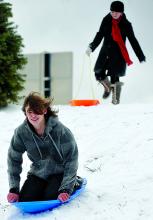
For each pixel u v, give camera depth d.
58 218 6.53
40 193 6.96
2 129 11.80
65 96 25.19
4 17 16.58
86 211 6.73
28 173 7.16
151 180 7.59
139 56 14.62
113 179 7.84
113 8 14.02
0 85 15.91
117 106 13.05
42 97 6.59
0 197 7.54
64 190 6.71
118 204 6.91
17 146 6.91
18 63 16.72
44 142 6.77
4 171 8.84
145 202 6.92
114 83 14.84
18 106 16.33
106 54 14.59
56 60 25.42
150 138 9.51
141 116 11.24
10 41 16.48
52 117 6.71
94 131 10.76
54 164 6.96
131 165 8.36
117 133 10.25
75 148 6.83
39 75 25.62
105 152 9.33
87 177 8.13
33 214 6.72
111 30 14.37
